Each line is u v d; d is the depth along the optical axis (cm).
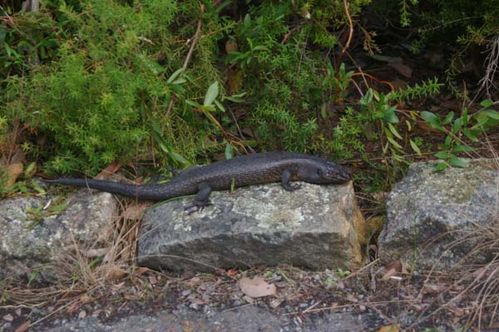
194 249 546
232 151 647
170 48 643
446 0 712
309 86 636
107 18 569
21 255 548
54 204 583
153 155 621
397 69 786
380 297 522
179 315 516
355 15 695
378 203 613
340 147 624
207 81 640
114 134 584
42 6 623
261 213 550
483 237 525
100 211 568
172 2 610
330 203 557
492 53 664
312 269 548
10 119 612
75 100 577
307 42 662
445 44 794
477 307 499
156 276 555
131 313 520
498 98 740
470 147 619
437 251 537
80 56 573
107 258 556
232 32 683
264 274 545
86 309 525
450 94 759
